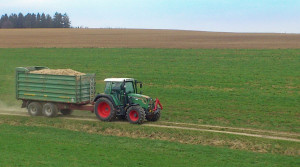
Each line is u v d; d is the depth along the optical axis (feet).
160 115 75.05
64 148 51.90
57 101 70.85
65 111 75.41
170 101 88.07
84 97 71.15
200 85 105.40
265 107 81.05
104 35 274.57
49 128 64.28
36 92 72.43
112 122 67.31
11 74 127.34
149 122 69.26
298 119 71.77
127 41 222.48
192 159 48.62
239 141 56.70
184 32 325.42
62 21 594.24
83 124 66.08
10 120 69.67
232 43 202.39
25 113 76.54
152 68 131.95
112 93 68.64
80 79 69.46
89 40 229.45
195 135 59.47
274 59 141.49
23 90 73.56
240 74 118.21
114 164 45.60
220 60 143.95
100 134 61.62
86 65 138.72
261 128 65.87
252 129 65.26
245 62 138.00
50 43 211.61
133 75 120.67
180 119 72.38
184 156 49.90
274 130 64.64
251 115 74.74
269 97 89.97
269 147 54.54
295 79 108.78
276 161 48.62
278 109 79.25
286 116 73.92
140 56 157.89
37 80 72.02
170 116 74.59
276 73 117.70
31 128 63.98
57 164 44.42
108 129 63.77
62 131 62.49
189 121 70.85
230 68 128.26
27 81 72.95
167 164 46.37
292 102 84.79
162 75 120.06
